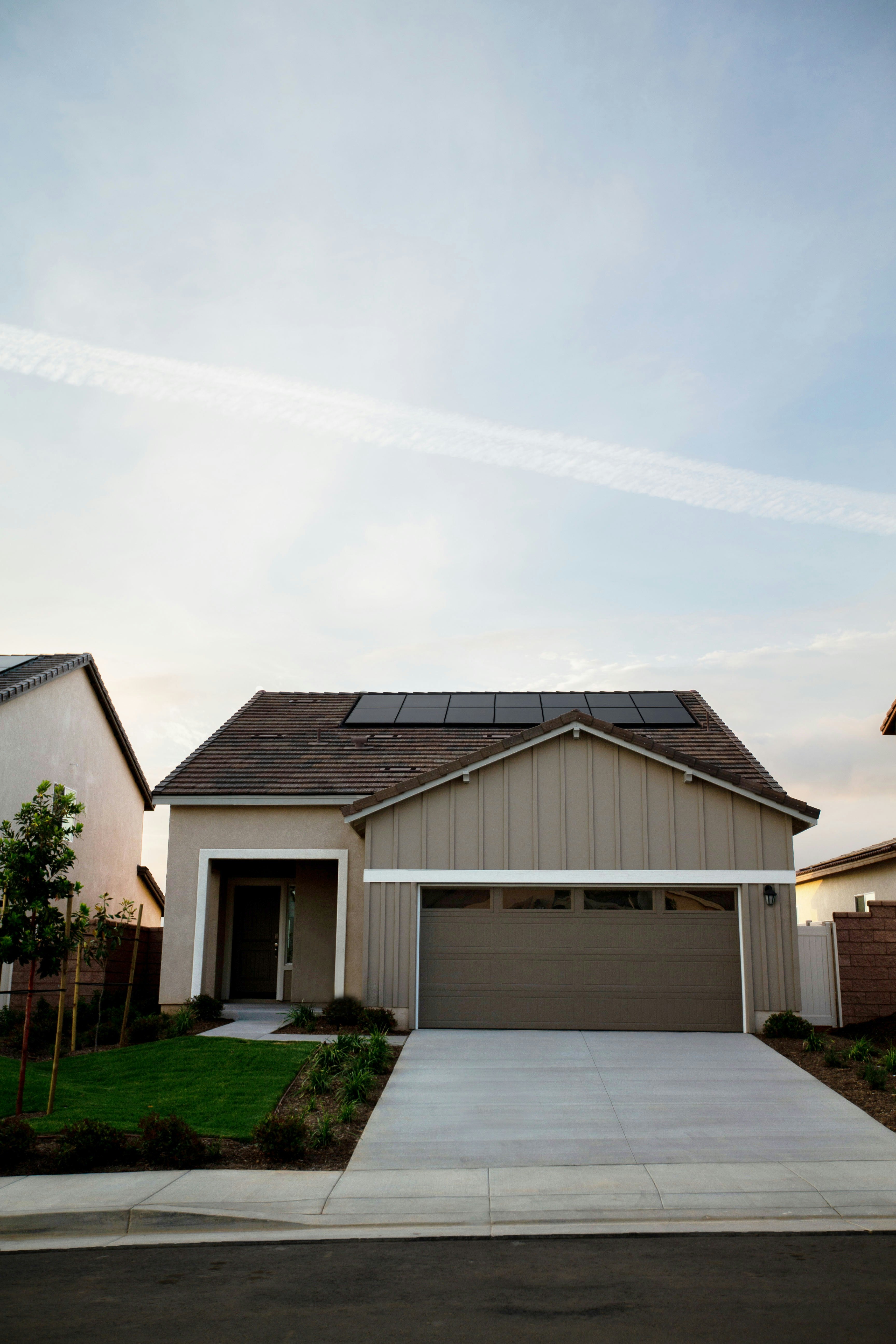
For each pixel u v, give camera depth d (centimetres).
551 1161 929
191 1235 755
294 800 1817
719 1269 657
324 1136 972
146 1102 1133
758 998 1531
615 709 2209
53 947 1093
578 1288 623
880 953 1628
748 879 1568
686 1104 1127
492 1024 1562
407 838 1608
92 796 2358
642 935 1581
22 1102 1060
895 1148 966
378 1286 632
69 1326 565
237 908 2058
